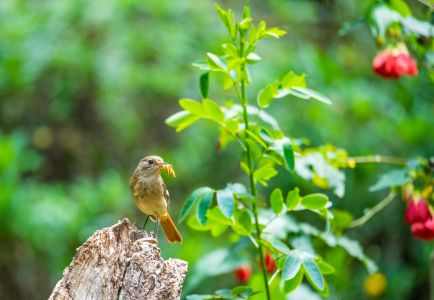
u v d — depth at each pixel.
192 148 15.49
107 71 14.22
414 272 12.62
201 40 14.84
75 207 13.81
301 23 15.81
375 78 14.43
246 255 8.55
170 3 14.60
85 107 16.16
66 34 14.52
